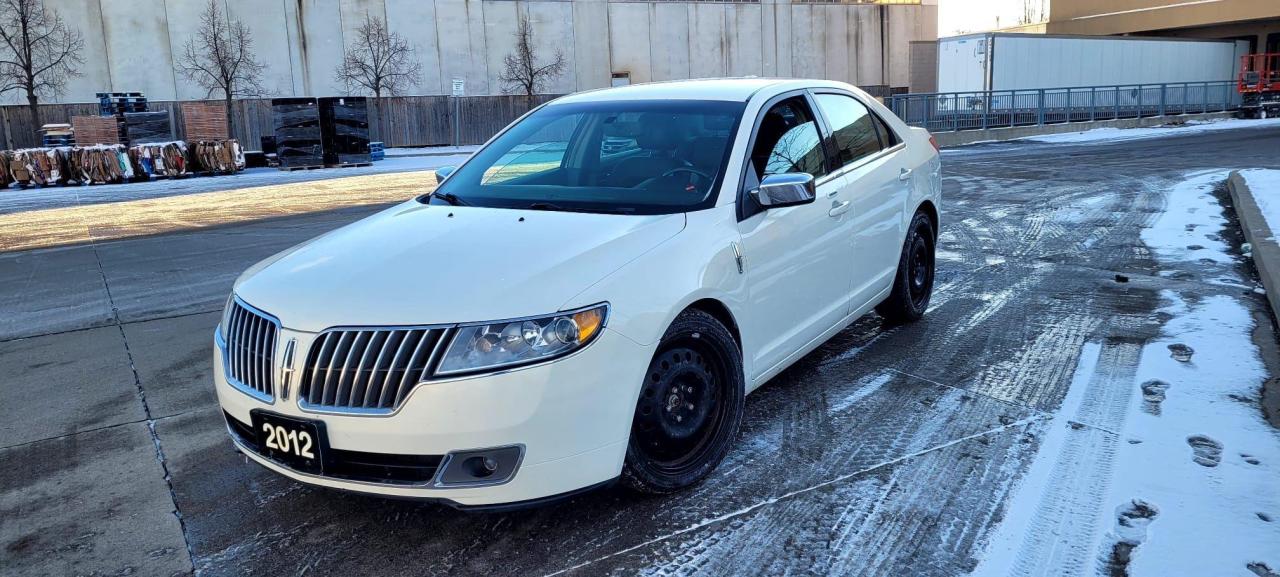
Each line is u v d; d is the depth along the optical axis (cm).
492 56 4469
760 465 372
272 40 4047
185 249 1038
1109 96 3031
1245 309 572
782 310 401
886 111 562
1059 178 1415
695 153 395
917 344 533
